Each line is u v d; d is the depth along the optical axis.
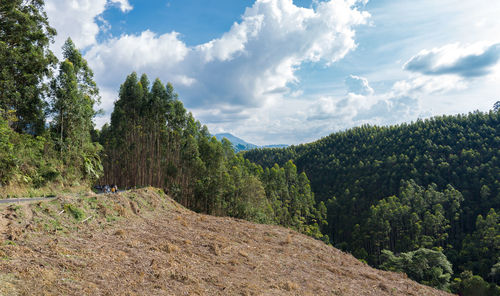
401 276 15.85
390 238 94.44
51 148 27.45
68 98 29.98
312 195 108.44
